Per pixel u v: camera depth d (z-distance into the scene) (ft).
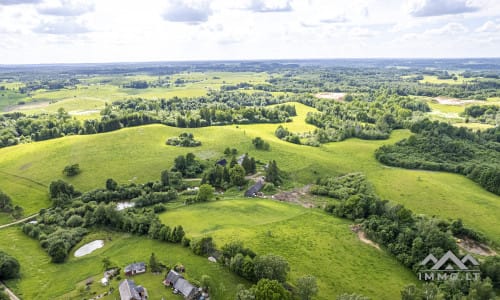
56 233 358.64
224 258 285.43
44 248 342.64
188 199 444.14
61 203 430.61
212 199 450.71
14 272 290.56
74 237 354.33
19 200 448.65
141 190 464.24
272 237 336.70
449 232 330.95
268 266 254.68
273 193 481.05
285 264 256.73
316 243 331.98
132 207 428.56
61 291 266.16
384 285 276.00
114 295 251.19
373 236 342.23
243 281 264.52
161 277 269.44
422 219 347.97
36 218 405.80
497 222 399.03
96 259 313.94
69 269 301.84
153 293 248.73
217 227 359.66
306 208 434.71
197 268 279.69
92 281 274.57
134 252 316.81
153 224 349.61
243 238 330.54
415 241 310.45
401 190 480.64
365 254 318.65
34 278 289.94
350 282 277.03
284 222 376.07
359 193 450.30
